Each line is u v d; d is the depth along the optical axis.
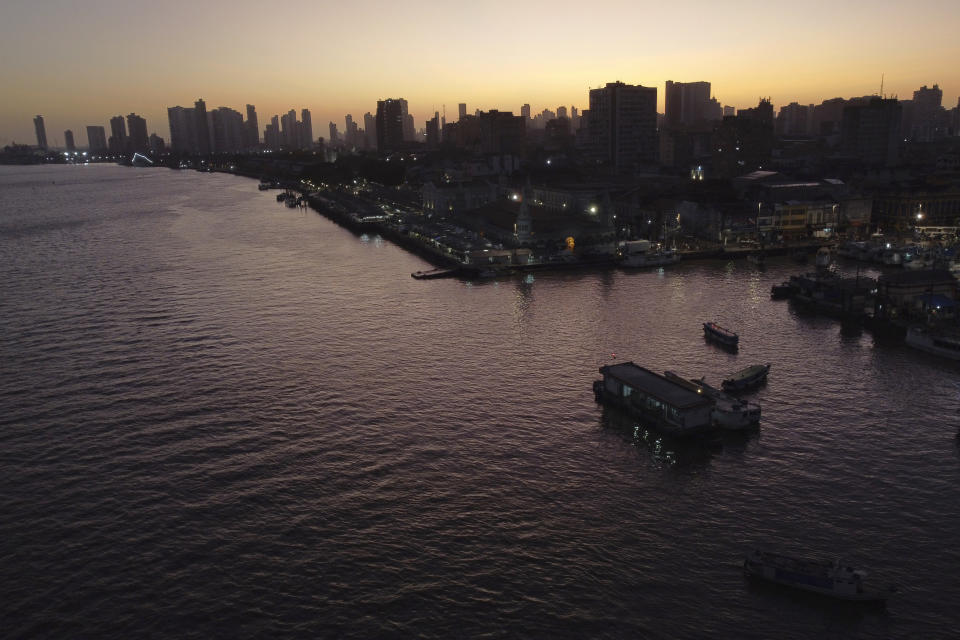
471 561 64.62
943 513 70.44
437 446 86.81
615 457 83.88
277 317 148.25
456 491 76.38
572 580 61.78
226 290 175.88
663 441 87.88
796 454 83.56
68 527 70.94
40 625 57.75
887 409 95.44
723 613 57.59
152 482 79.12
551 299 161.88
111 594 61.22
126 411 98.31
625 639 54.91
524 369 113.50
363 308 155.50
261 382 108.75
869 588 58.44
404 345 126.69
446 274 192.50
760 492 75.44
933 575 61.34
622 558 64.69
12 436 90.88
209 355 122.31
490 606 58.78
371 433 90.50
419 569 63.62
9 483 79.44
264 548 67.06
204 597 60.66
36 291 176.75
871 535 67.19
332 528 70.00
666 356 119.00
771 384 105.44
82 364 118.50
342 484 78.12
